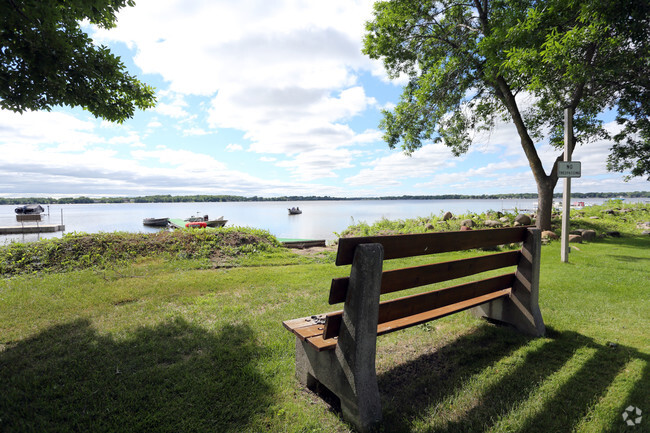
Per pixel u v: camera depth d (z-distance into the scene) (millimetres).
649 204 18875
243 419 2086
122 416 2111
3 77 3789
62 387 2410
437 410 2182
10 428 1961
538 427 1988
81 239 7285
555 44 7969
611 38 8125
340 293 2059
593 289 5066
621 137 13688
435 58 15359
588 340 3203
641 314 3953
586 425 1995
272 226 39219
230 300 4633
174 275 5980
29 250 6539
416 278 2537
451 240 2711
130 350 3029
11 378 2500
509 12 10750
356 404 1984
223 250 7977
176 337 3338
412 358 2945
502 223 12852
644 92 11000
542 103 13359
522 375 2592
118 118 5504
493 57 10359
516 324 3492
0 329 3533
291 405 2229
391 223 14344
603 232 12562
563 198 7562
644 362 2730
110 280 5555
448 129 16500
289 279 5840
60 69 4238
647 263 7293
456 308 3008
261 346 3109
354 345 2004
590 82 10953
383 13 15008
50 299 4516
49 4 3531
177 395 2334
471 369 2717
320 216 63781
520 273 3459
